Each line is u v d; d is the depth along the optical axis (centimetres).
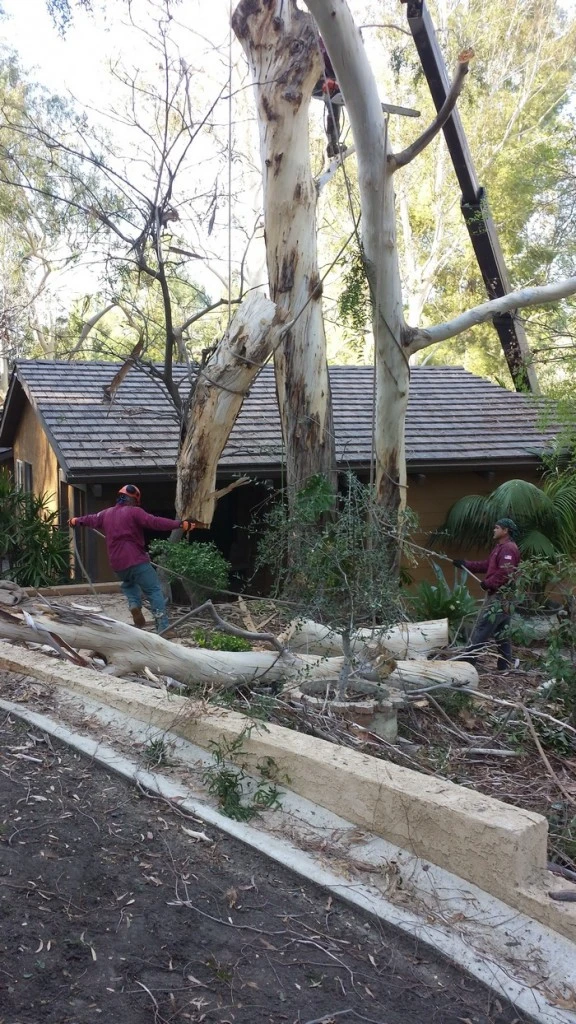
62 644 653
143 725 525
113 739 512
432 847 389
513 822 370
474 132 2581
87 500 1273
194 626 895
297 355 1103
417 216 2872
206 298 1272
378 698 620
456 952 337
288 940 341
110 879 368
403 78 2328
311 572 660
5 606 687
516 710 680
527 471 1503
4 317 2422
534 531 1285
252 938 340
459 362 3088
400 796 402
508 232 2597
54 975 303
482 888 371
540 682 796
